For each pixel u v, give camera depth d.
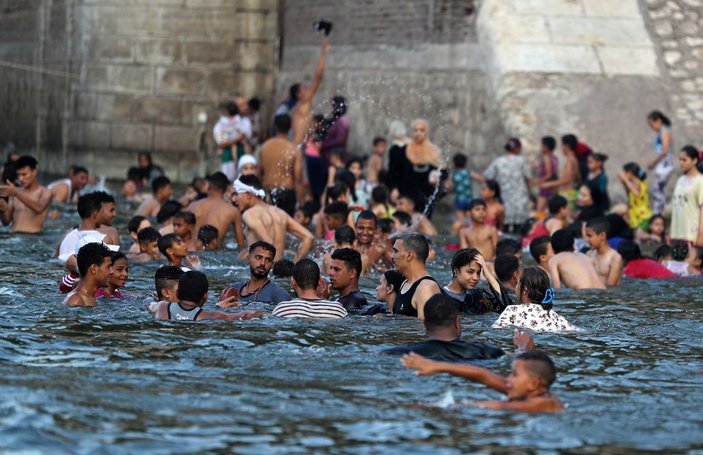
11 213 18.47
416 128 22.92
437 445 7.89
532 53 25.83
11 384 9.07
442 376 9.62
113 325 11.34
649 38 26.83
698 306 13.81
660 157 23.20
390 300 12.28
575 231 18.92
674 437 8.17
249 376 9.55
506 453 7.75
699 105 25.91
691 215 19.00
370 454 7.70
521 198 23.84
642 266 16.42
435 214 25.55
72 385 9.12
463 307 12.45
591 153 23.19
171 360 10.04
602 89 25.67
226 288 13.00
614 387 9.60
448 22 27.69
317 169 25.16
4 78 35.25
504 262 14.32
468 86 26.89
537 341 11.29
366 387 9.27
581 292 14.77
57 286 13.51
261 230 15.88
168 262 14.91
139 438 7.91
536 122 25.11
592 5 27.20
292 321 11.77
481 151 26.36
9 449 7.61
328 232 16.91
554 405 8.84
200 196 19.30
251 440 7.93
